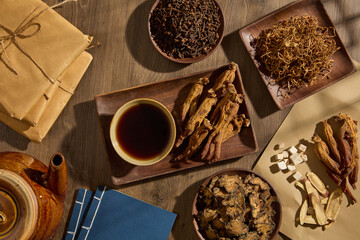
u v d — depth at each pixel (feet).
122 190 2.12
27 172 1.75
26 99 1.88
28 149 2.13
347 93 2.19
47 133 2.13
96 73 2.15
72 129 2.14
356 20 2.20
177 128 2.10
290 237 2.14
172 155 2.07
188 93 2.11
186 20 2.01
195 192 2.13
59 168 1.60
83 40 1.93
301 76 2.14
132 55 2.16
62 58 1.91
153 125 2.02
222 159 2.06
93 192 2.11
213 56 2.17
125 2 2.16
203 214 1.98
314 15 2.17
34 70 1.89
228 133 2.04
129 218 2.10
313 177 2.16
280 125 2.17
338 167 2.12
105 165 2.14
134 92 2.08
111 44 2.16
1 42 1.88
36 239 1.73
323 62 2.10
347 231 2.16
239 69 2.17
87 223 2.08
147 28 2.16
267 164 2.16
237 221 1.93
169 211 2.11
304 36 2.10
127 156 1.97
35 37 1.90
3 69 1.88
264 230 1.99
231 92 1.97
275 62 2.09
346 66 2.15
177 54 2.08
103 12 2.15
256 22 2.11
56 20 1.92
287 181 2.16
